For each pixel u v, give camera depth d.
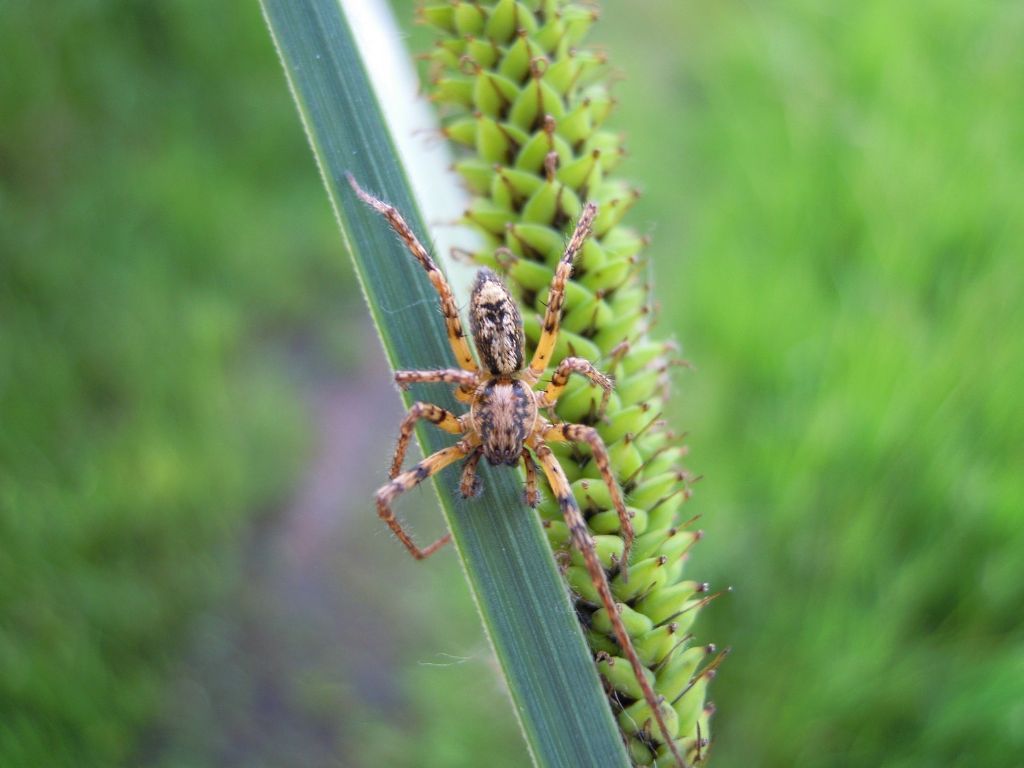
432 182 0.05
